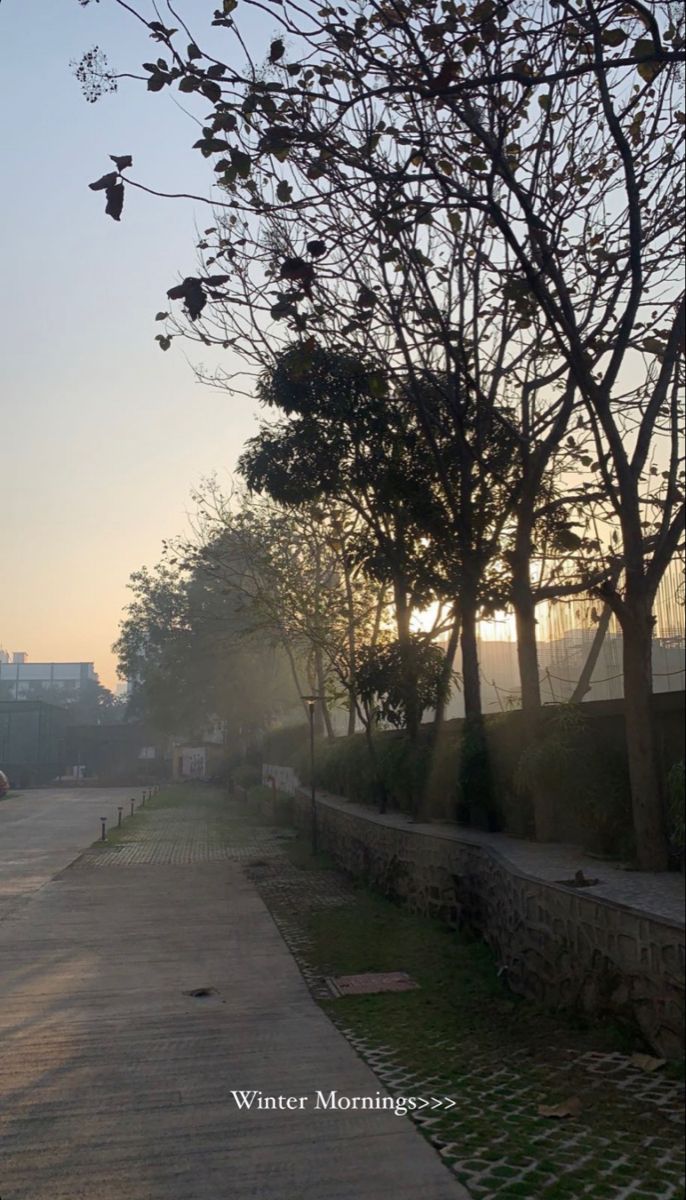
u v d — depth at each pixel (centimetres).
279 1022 789
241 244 997
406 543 1361
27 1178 481
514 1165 473
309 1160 495
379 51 830
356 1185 462
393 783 1653
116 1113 574
